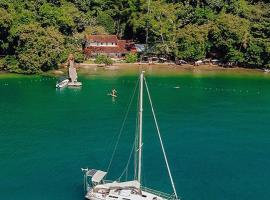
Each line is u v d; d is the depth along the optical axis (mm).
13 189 76688
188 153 92500
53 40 171250
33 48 168250
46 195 74688
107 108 124438
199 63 193250
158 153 92062
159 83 157125
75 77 150000
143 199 67250
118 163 87188
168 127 108750
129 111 121875
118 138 100875
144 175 81875
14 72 169500
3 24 171750
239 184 79312
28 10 188125
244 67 190750
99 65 187625
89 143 97625
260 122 114312
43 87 148250
